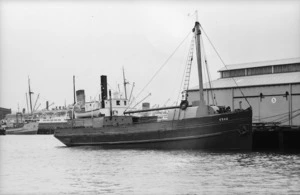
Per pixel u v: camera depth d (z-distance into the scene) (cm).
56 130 7581
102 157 5128
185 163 4191
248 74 7681
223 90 7238
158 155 5006
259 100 6769
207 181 3189
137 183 3209
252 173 3516
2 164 4819
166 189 2950
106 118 6775
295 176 3359
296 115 6388
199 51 5594
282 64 7262
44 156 5816
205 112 5525
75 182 3378
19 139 13038
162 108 5922
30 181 3503
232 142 5294
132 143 6131
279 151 5441
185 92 5900
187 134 5488
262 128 5888
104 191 2966
